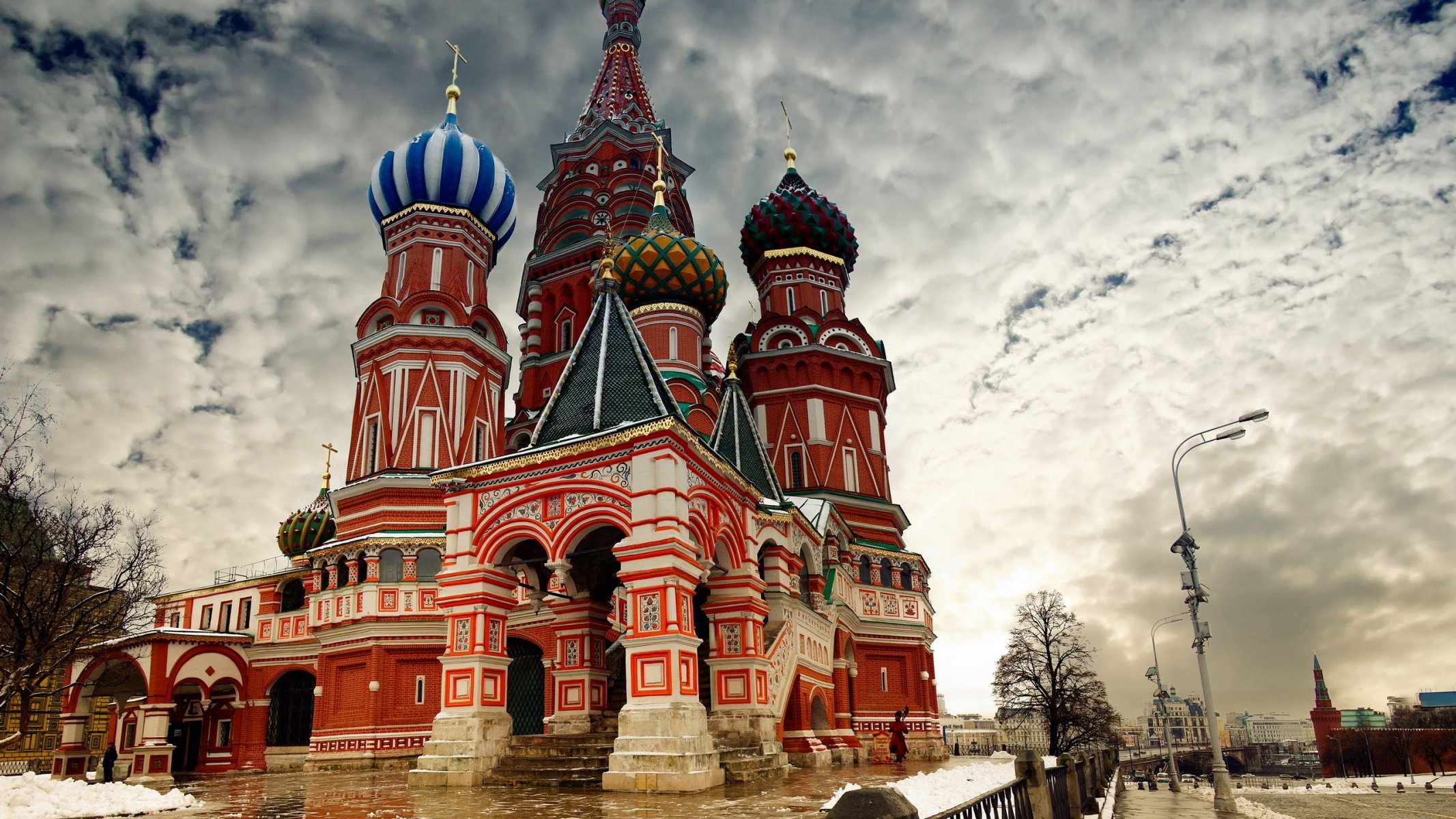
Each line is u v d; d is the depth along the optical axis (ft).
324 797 58.90
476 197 133.90
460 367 124.26
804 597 97.09
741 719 68.08
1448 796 167.63
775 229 146.61
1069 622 184.34
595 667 71.67
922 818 35.50
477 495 66.18
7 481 81.61
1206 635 84.74
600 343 70.54
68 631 86.22
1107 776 99.76
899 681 121.08
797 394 132.77
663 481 59.77
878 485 132.57
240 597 131.44
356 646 110.01
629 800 48.16
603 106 166.91
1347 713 585.22
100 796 52.54
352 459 123.24
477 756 59.62
